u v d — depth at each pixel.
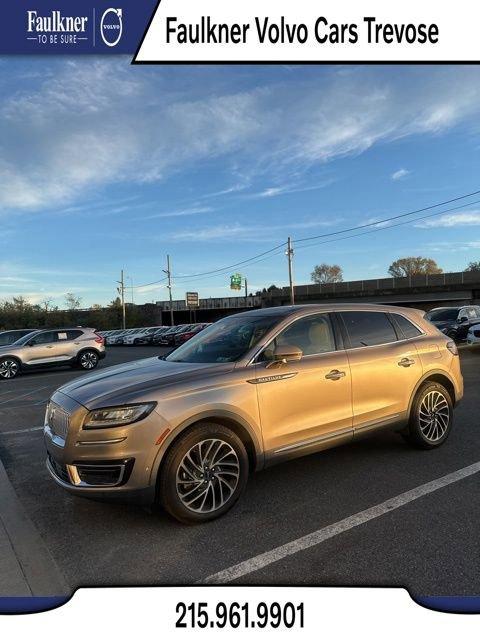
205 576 3.12
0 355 15.81
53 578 3.16
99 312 78.38
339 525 3.72
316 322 4.81
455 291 64.06
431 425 5.51
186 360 4.57
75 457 3.62
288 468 5.05
